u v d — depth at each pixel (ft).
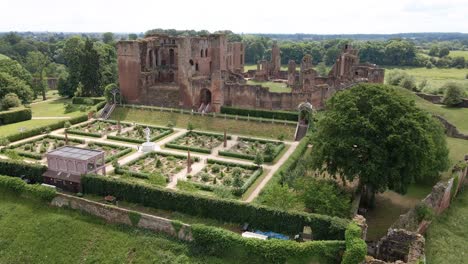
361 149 157.69
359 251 119.14
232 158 231.30
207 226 138.41
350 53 401.90
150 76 356.79
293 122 278.46
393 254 131.34
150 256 139.13
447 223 167.73
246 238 131.85
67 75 486.38
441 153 187.73
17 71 463.01
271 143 247.50
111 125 304.71
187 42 316.81
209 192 181.98
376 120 158.71
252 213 149.28
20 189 173.47
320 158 166.40
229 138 270.05
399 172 154.61
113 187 173.99
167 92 342.44
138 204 170.30
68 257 145.59
